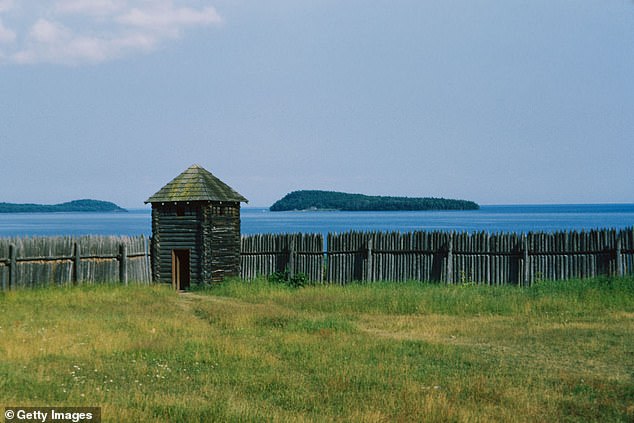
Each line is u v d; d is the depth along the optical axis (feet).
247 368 51.31
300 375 49.60
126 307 81.76
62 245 97.86
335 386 46.29
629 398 43.50
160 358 53.26
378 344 59.82
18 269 92.43
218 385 46.29
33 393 40.86
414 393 44.21
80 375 46.75
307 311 82.23
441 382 47.62
